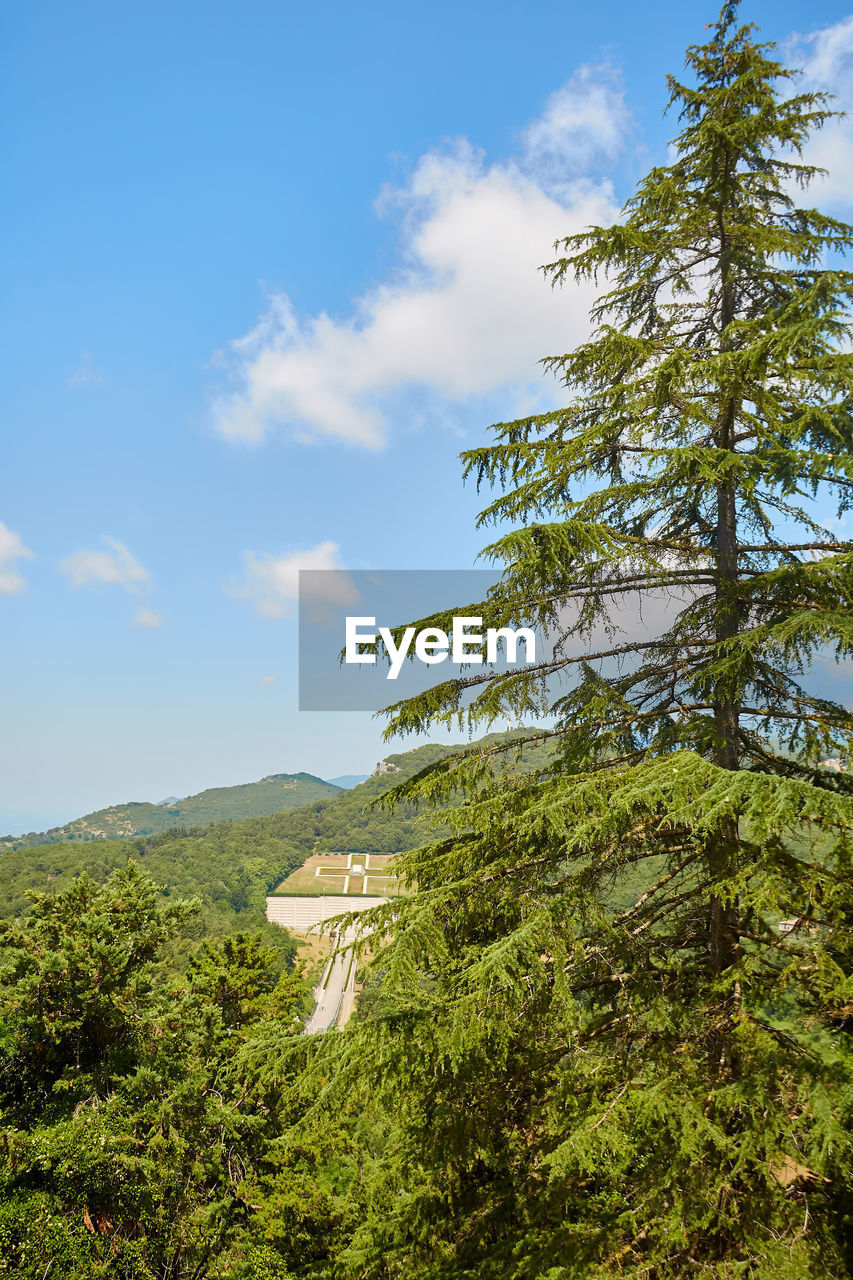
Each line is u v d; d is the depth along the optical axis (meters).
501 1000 5.69
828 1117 4.84
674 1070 6.05
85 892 18.38
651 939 7.45
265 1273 13.97
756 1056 5.54
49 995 16.48
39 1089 15.81
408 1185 9.01
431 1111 6.60
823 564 6.10
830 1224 5.42
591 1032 7.28
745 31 8.13
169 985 18.50
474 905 6.69
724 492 8.26
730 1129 6.00
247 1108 16.62
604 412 8.19
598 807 5.95
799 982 6.32
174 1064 16.14
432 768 8.11
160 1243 13.73
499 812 6.95
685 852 7.65
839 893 5.47
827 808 4.62
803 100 7.83
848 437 6.86
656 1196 5.64
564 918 5.99
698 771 5.45
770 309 8.37
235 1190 15.95
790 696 7.52
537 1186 6.73
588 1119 5.78
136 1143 14.17
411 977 5.58
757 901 5.16
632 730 8.26
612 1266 5.55
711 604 8.12
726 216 8.56
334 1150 16.31
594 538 6.75
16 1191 13.13
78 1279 11.98
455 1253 6.82
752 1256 5.09
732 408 7.32
